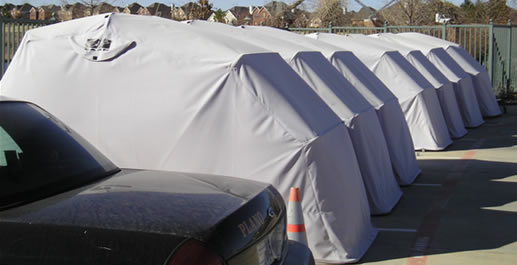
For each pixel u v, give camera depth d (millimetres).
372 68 12844
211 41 6324
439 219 7648
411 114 12797
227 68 6016
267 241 3504
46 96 6562
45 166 3625
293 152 5797
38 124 3977
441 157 12180
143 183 3646
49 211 3062
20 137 3764
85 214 3018
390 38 17172
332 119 6594
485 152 12773
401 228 7254
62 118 6480
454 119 14789
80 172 3752
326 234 5883
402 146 9742
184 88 6129
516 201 8555
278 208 3828
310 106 6383
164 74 6215
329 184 5938
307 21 34562
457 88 16172
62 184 3543
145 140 6199
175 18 23297
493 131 15828
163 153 6141
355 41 13430
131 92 6293
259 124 5902
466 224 7414
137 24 6590
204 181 3838
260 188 3824
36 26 11875
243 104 5953
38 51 6711
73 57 6547
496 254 6262
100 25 6586
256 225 3348
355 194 6430
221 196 3443
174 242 2844
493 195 8922
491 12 40719
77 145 4055
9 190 3291
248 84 5980
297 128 5875
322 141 5949
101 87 6387
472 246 6539
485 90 18406
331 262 5895
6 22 11234
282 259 3766
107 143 6328
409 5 38031
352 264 5938
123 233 2877
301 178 5816
